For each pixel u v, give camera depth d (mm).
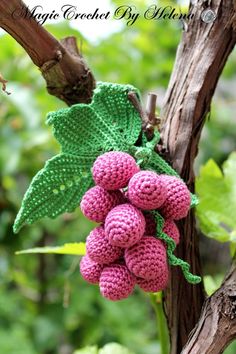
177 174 481
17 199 1191
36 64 493
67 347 1430
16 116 1146
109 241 425
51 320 1309
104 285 438
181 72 510
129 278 436
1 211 1155
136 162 460
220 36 495
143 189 415
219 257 1344
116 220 414
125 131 470
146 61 1278
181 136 501
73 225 1389
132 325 1448
